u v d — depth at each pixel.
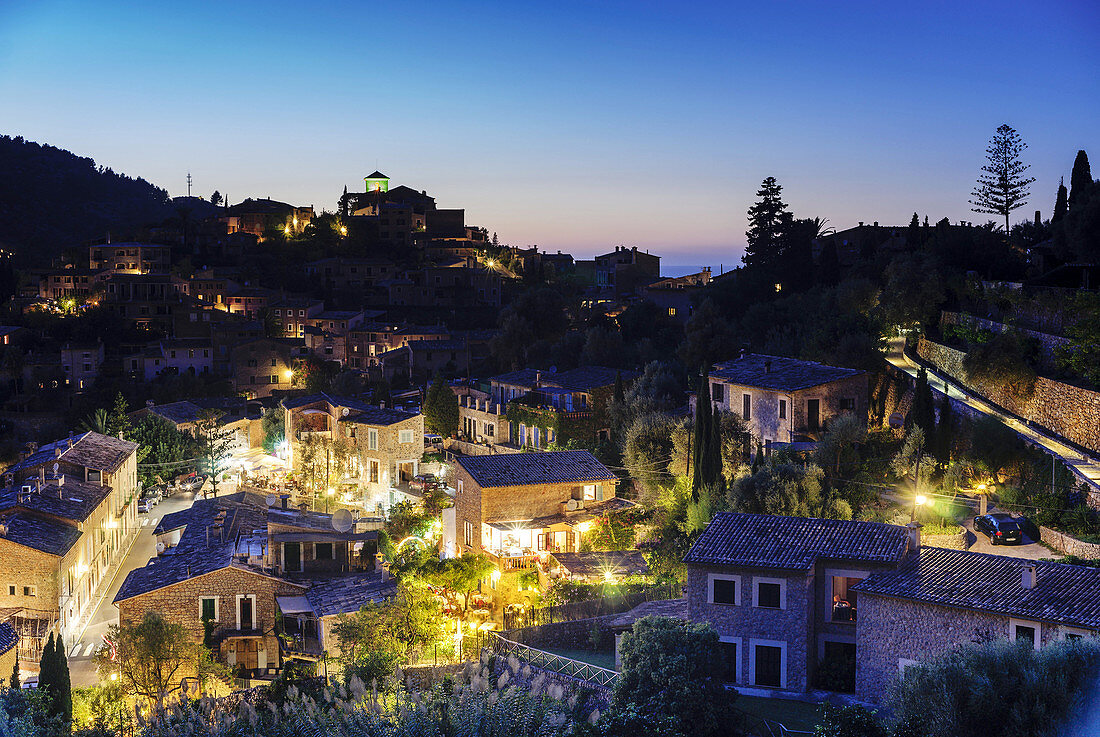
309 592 63.03
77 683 62.41
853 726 37.09
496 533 71.44
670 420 82.38
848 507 61.84
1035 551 56.06
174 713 44.88
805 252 126.50
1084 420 66.31
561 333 151.38
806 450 71.50
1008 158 125.81
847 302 101.69
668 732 39.84
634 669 43.84
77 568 77.25
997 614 41.81
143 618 59.44
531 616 58.25
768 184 130.50
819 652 49.03
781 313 114.38
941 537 57.50
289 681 53.38
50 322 186.12
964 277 95.88
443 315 198.62
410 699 40.03
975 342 82.94
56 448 95.25
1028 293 86.62
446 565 63.47
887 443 71.44
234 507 80.44
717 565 49.44
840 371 79.00
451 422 114.69
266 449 125.25
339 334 180.25
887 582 45.81
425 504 85.19
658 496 78.62
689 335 106.94
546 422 98.81
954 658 36.78
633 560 66.25
